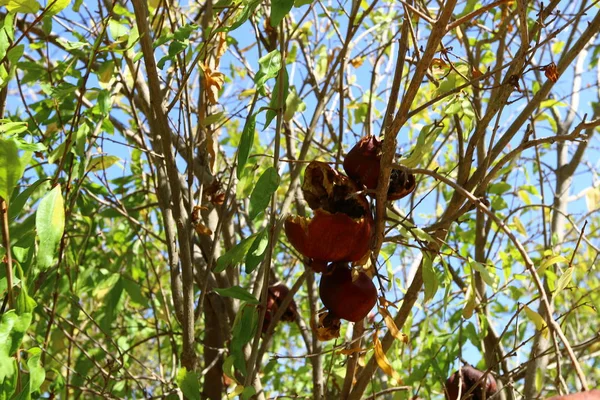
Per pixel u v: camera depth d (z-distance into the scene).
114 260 1.81
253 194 1.08
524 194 1.83
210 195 1.46
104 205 1.74
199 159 1.59
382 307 1.08
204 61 1.36
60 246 1.38
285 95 1.15
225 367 1.17
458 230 1.89
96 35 1.57
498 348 1.65
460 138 1.30
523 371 1.79
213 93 1.35
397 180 1.10
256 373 1.41
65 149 1.27
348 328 1.74
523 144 1.08
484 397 1.36
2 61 1.14
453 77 1.34
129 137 1.78
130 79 1.63
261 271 1.45
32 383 1.01
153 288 2.00
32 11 1.15
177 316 1.37
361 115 1.85
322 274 1.06
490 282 1.16
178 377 1.17
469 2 1.38
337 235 1.02
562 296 2.36
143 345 2.57
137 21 1.20
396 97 1.12
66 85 1.38
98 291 1.63
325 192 1.07
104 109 1.29
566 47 1.88
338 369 1.60
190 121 1.36
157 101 1.26
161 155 1.43
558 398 0.74
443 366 1.53
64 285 1.65
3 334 0.99
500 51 1.49
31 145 1.07
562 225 1.93
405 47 1.13
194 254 1.56
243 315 1.19
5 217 1.05
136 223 1.63
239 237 1.85
